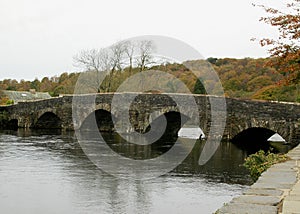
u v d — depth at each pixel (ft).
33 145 94.02
